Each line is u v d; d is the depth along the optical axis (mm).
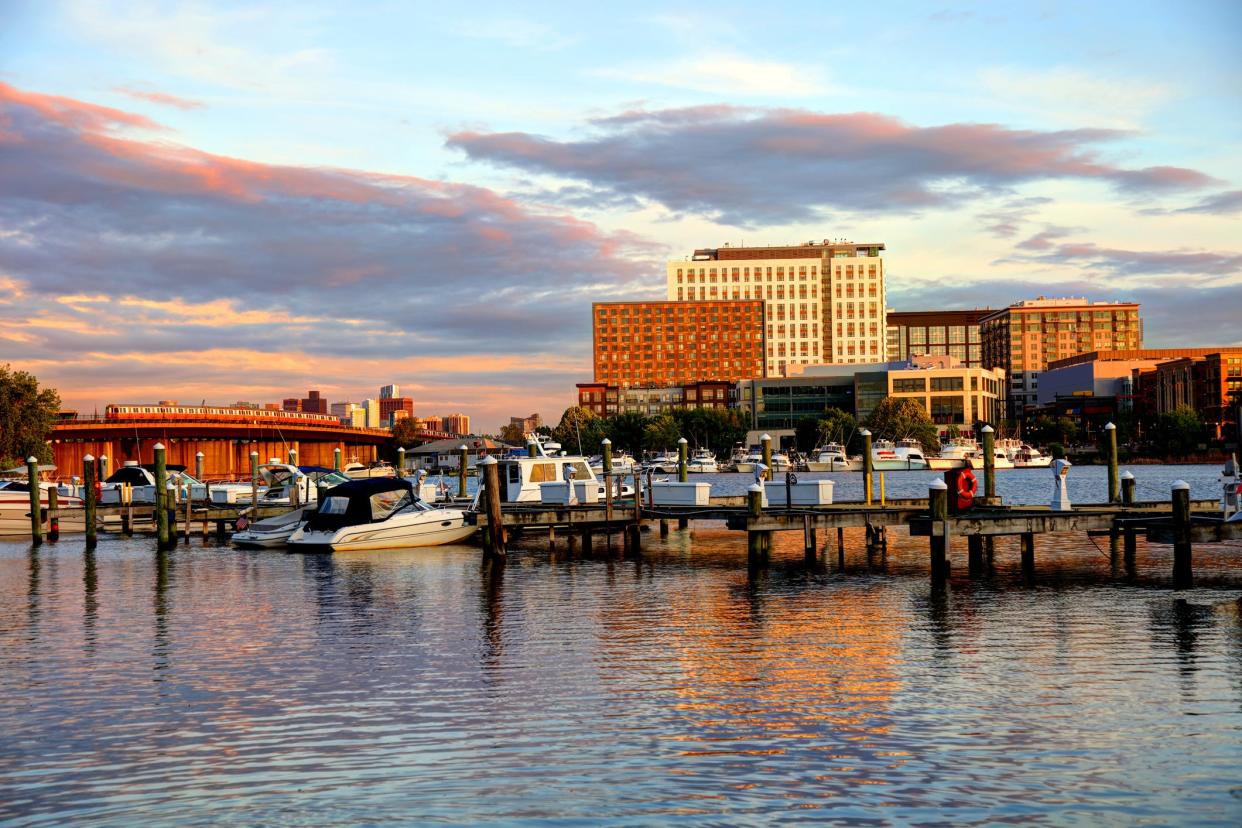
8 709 17250
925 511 35875
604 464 52156
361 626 24531
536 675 19078
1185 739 14758
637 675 18969
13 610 27672
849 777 13469
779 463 161375
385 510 43938
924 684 17969
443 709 16844
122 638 23422
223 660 20859
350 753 14719
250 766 14250
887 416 193375
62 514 50969
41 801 13109
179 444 146250
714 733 15359
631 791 13102
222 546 46469
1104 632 22328
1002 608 25750
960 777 13414
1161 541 29188
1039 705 16516
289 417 161375
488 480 38188
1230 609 25266
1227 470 32219
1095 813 12258
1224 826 11898
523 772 13836
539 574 34188
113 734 15789
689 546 43125
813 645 21453
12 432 84625
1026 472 162750
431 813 12531
